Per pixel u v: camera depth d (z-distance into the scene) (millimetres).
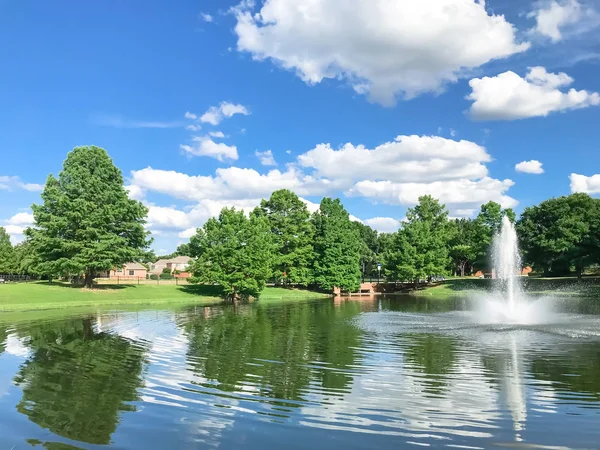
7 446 8805
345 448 8711
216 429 9633
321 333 23500
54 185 57312
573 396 11812
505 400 11523
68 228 56250
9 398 11688
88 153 58531
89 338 21859
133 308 40469
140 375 14109
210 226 57781
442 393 12109
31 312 35844
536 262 72750
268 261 59625
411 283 79750
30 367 15266
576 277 69438
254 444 8875
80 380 13508
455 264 101438
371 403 11312
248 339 21531
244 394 12078
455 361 16031
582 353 17219
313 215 80062
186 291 59562
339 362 16016
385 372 14484
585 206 70000
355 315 33875
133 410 10773
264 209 76312
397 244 78625
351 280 69312
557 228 67688
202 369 14961
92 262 53812
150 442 8969
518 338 21016
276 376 13992
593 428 9625
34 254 58188
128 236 60938
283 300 56625
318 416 10391
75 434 9359
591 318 28953
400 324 27234
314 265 73000
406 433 9398
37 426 9781
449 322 27781
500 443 8914
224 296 57875
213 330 24938
